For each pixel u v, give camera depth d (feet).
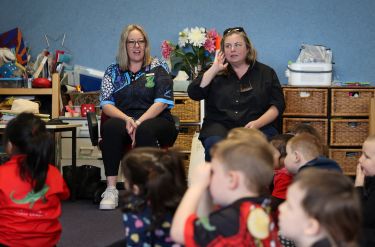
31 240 5.88
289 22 14.29
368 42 14.16
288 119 13.03
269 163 4.20
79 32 14.94
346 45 14.20
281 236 5.28
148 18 14.73
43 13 15.03
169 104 10.41
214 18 14.47
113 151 10.25
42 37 15.03
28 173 5.91
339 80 14.26
